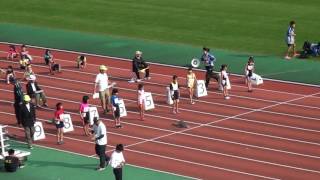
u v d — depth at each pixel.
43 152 81.62
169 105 98.56
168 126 90.25
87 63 122.44
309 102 99.75
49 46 135.25
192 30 145.38
